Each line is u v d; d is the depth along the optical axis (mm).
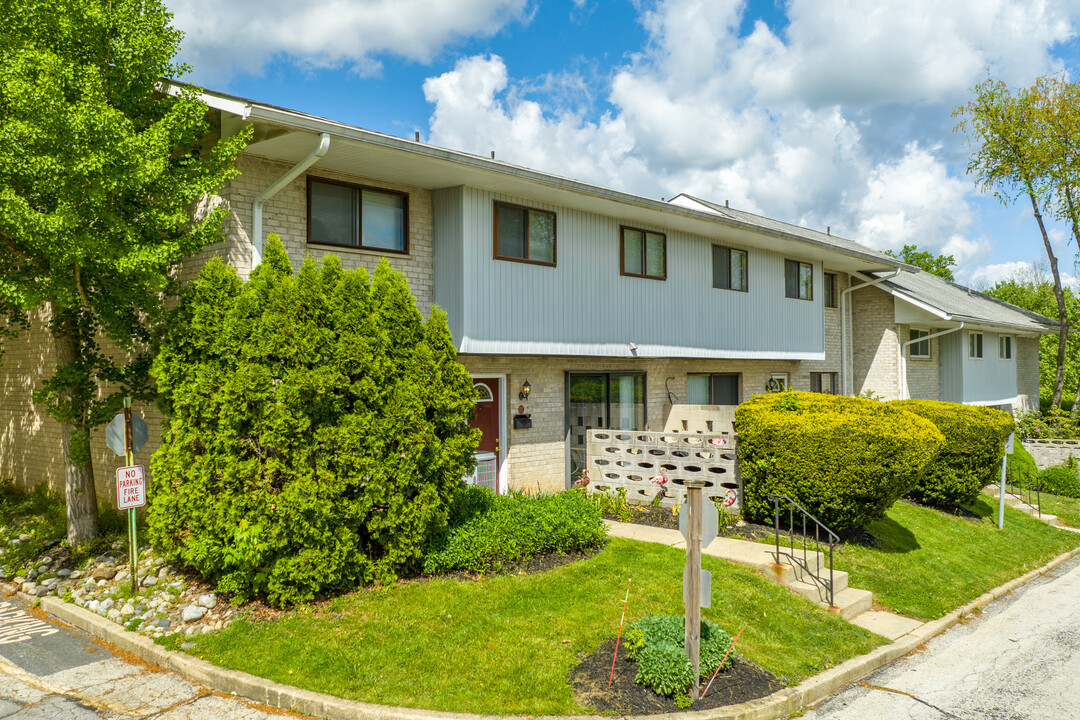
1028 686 6793
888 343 22875
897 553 10633
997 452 14086
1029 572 11328
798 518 10484
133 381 9102
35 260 8078
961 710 6223
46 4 7641
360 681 5797
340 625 6711
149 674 6219
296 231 9742
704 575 5883
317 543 7199
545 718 5383
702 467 11523
